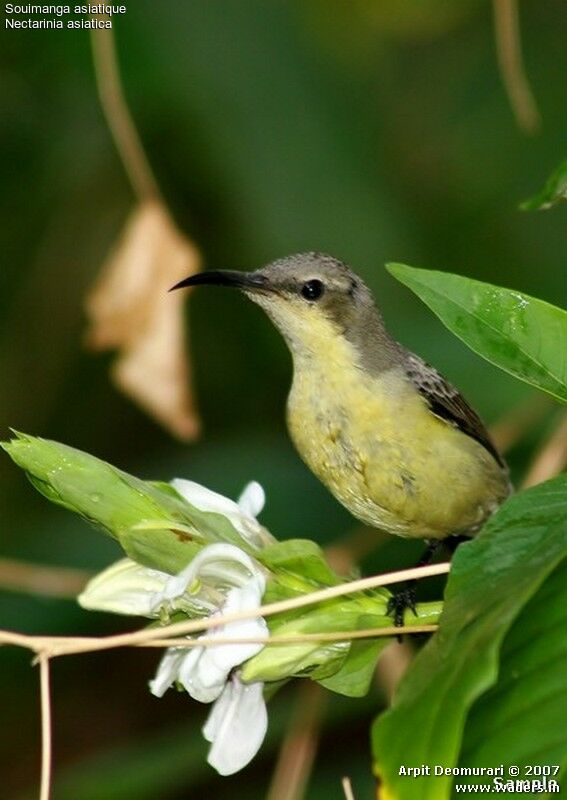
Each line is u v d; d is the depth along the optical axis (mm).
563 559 5871
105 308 10469
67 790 11570
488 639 5215
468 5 14836
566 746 5410
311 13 14336
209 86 14062
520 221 15164
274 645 6594
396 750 5227
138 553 6488
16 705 15141
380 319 10242
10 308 15898
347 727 13336
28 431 15945
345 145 14430
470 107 15312
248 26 14125
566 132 15172
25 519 15086
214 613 6512
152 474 14250
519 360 6633
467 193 15109
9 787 15188
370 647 6762
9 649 14555
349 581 6930
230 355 15945
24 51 14477
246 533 6906
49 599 13086
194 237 15195
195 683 6355
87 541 13156
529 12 15445
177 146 14734
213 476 13883
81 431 16062
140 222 10461
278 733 11266
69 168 15422
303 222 14352
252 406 15898
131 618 13570
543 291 15055
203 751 11641
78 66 14242
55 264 15820
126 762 11695
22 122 15234
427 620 7031
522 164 15211
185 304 15742
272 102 14219
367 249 14383
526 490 5980
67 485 6520
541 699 5547
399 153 14875
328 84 14453
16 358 15984
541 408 12188
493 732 5551
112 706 15461
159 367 10500
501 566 5727
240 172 14289
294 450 13945
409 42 15195
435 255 14836
